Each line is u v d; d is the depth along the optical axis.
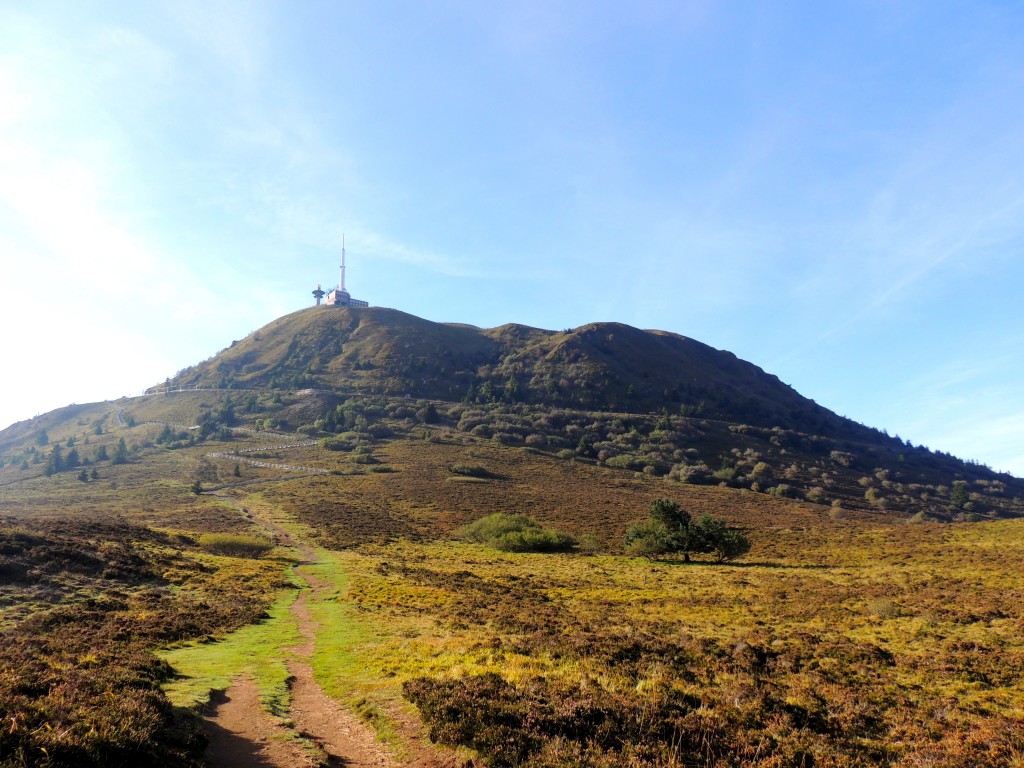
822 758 10.32
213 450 137.25
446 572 44.44
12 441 193.38
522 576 43.81
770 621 26.75
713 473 131.12
